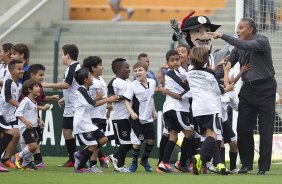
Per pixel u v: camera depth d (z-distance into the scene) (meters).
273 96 27.48
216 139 26.56
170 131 28.19
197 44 29.14
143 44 48.44
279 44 34.34
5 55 31.31
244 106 27.62
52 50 46.84
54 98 30.67
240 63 27.77
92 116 29.92
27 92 28.56
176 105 28.06
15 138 28.69
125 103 28.16
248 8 33.16
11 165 29.34
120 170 28.61
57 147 37.94
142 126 28.39
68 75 30.19
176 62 28.17
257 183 23.78
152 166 31.75
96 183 23.34
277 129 34.88
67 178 24.88
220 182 23.88
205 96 26.22
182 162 28.44
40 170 28.69
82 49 48.03
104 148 36.97
